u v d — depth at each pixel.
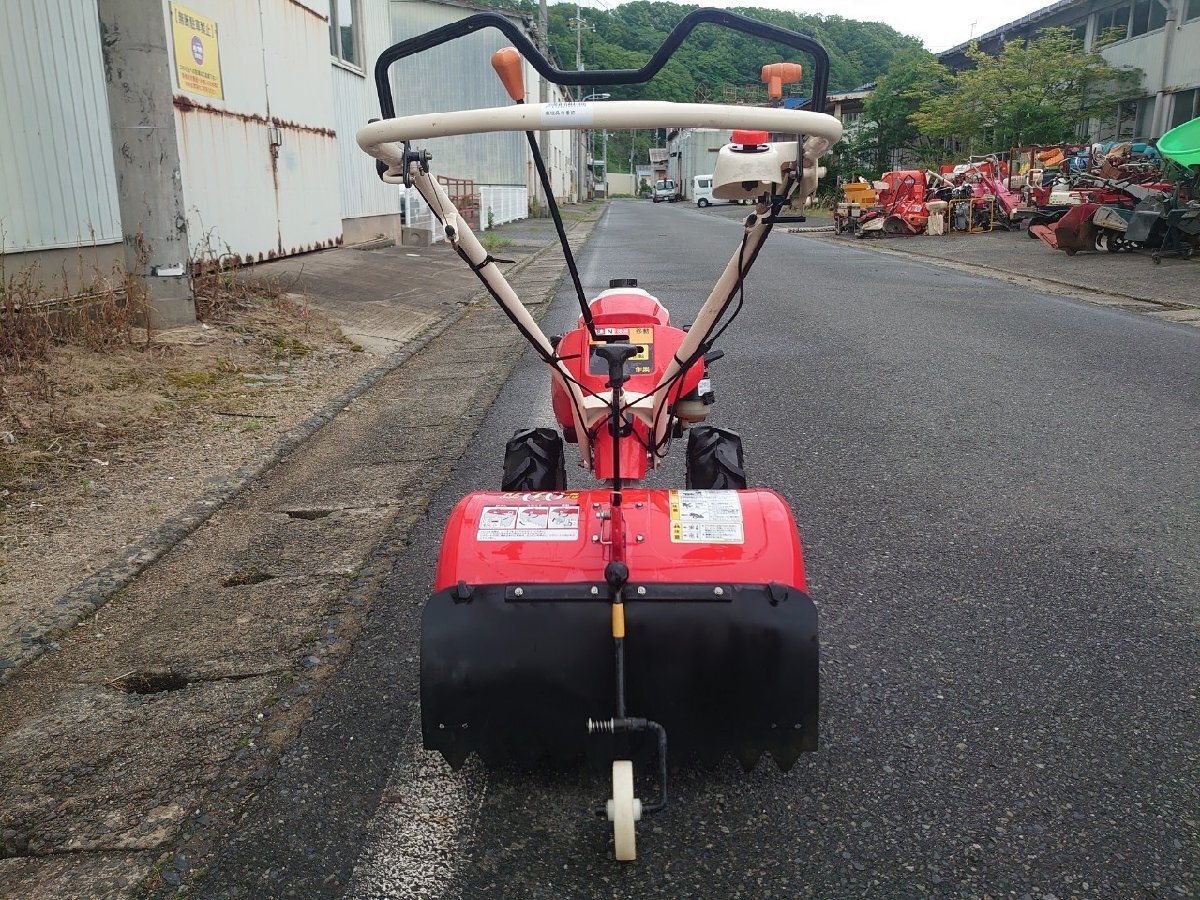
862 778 2.93
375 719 3.30
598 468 3.19
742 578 2.69
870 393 7.62
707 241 25.41
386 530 5.00
